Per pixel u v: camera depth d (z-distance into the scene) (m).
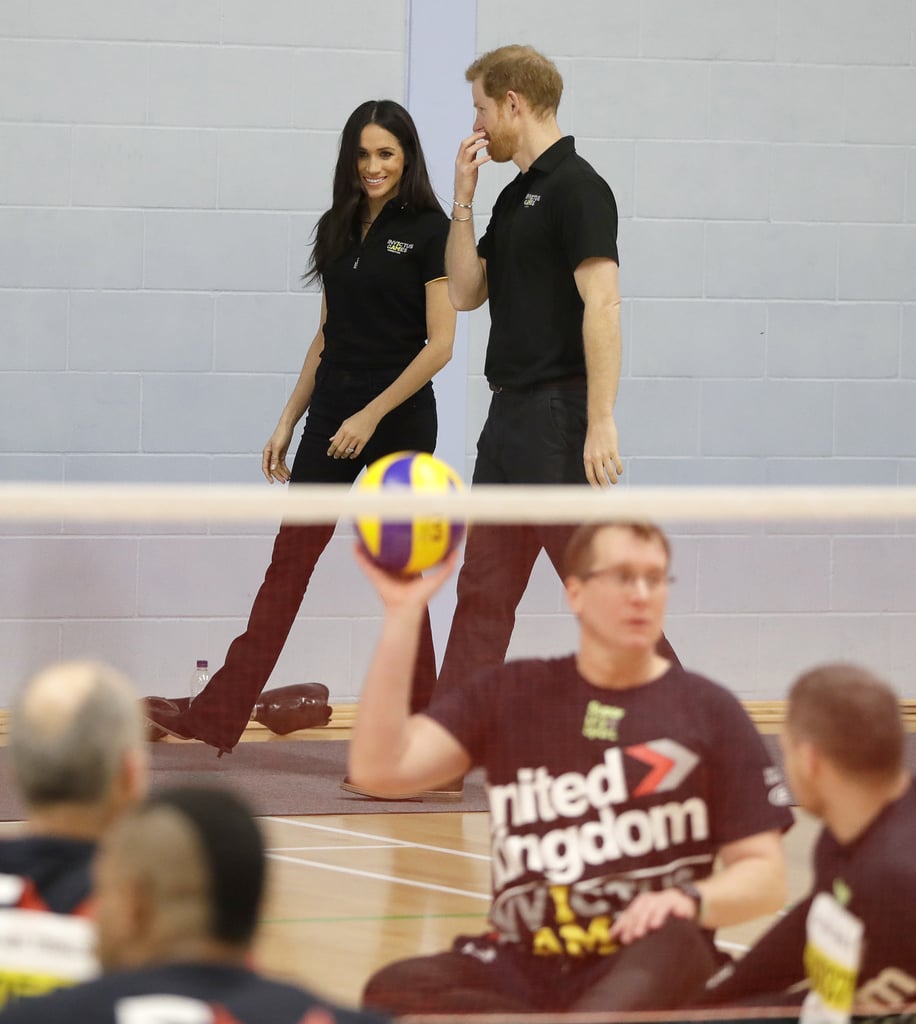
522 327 15.23
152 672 14.05
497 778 8.11
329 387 17.58
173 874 5.21
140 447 20.55
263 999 5.05
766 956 7.85
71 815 6.38
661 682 8.12
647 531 8.07
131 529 13.99
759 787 7.99
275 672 14.86
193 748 13.97
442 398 21.12
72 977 6.25
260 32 20.61
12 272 20.19
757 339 21.78
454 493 8.50
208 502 7.43
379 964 8.59
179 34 20.42
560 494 7.81
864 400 22.08
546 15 21.17
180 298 20.58
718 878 7.90
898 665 13.05
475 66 15.70
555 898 7.96
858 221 21.94
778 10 21.62
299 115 20.73
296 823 12.25
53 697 6.40
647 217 21.50
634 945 7.77
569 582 8.16
